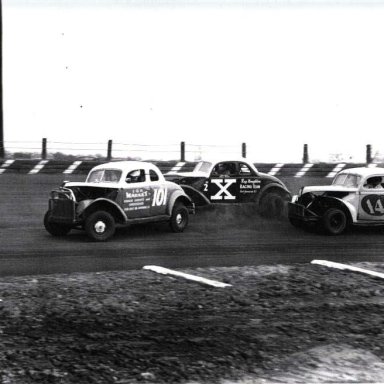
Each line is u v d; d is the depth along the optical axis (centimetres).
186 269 1234
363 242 1664
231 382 717
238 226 1912
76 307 944
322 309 975
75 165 2814
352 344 834
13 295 998
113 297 998
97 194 1692
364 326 902
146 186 1730
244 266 1286
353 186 1811
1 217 2038
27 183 2602
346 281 1138
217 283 1095
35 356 764
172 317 916
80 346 798
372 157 3278
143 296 1010
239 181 2034
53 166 2794
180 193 1806
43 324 873
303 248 1565
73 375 716
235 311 952
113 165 1741
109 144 3062
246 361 773
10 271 1258
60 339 820
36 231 1805
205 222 1970
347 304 1001
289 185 2869
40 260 1383
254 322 905
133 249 1529
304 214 1797
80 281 1104
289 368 759
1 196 2367
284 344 827
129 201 1694
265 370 751
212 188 2006
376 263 1340
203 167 2056
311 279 1148
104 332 848
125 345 805
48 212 1702
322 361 780
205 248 1553
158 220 1756
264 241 1666
